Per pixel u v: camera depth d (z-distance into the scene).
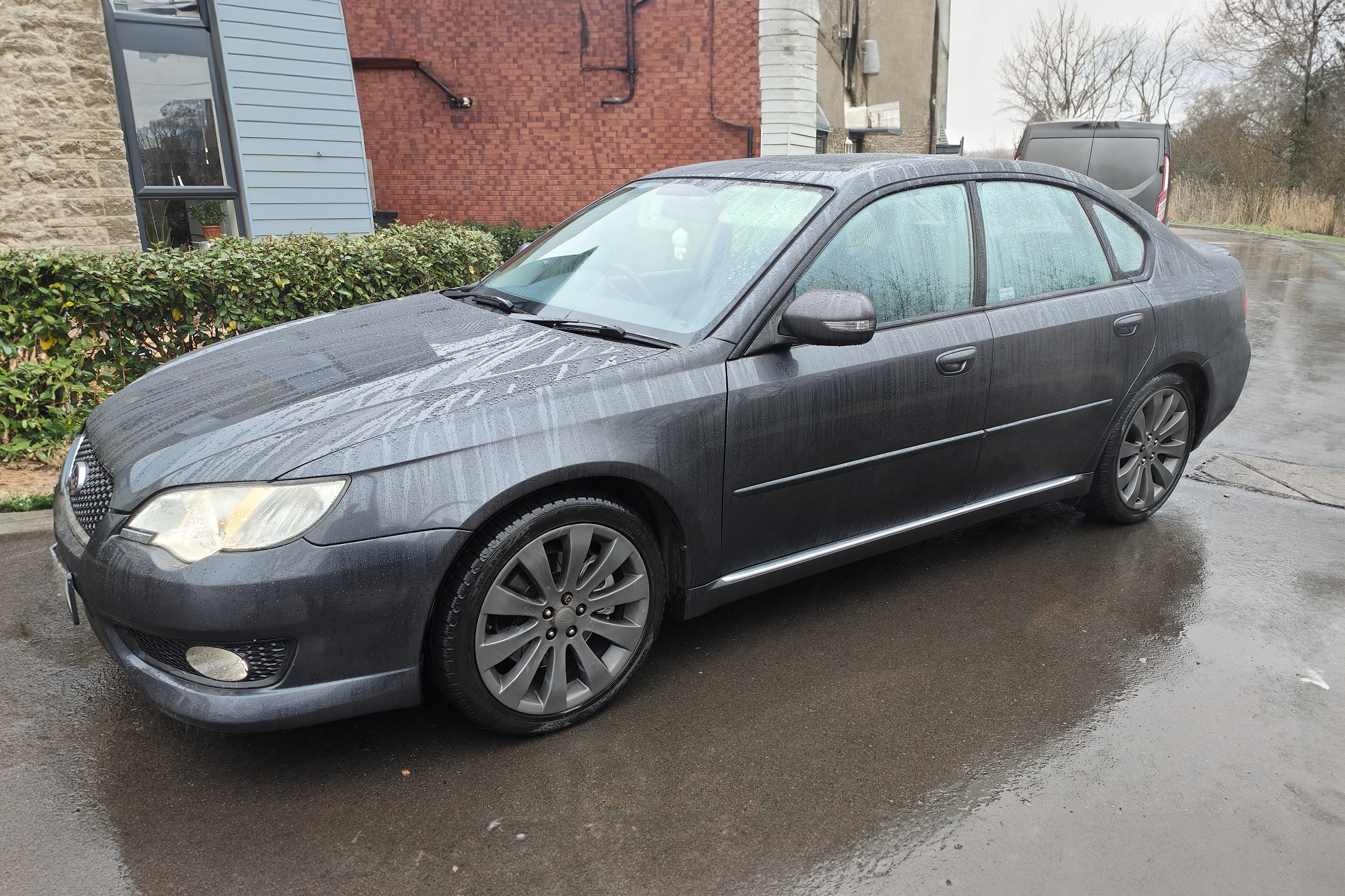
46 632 3.37
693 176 3.79
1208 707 3.01
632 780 2.61
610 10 12.95
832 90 17.77
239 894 2.17
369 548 2.36
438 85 13.41
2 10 7.20
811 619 3.57
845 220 3.23
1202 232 26.02
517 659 2.73
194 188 8.58
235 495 2.32
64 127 7.57
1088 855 2.35
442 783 2.59
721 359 2.92
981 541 4.36
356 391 2.66
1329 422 6.49
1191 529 4.52
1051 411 3.83
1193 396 4.48
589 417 2.65
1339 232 26.09
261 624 2.30
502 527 2.56
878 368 3.22
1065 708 3.00
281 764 2.66
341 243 6.14
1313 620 3.61
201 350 3.39
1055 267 3.86
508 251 12.55
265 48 8.82
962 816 2.49
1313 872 2.31
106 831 2.38
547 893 2.19
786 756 2.73
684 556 2.97
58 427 5.05
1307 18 29.50
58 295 4.97
